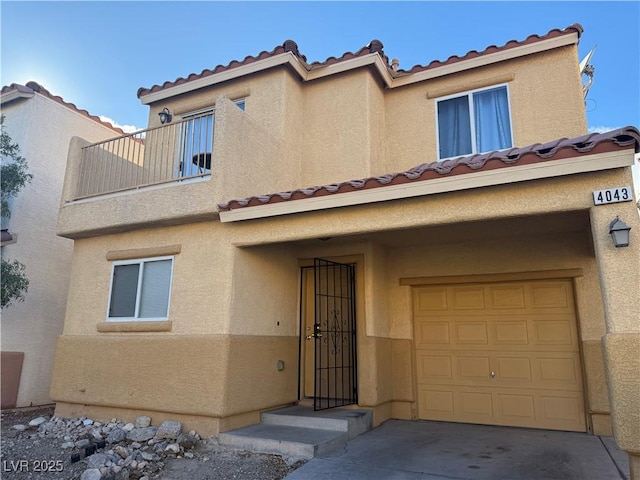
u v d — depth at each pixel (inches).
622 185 195.6
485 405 324.5
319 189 254.4
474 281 334.6
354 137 374.6
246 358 291.9
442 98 388.2
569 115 341.4
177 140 387.9
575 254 307.3
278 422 296.4
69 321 346.9
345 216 257.1
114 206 328.5
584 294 301.6
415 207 238.2
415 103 397.1
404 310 352.5
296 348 346.9
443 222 229.8
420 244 351.6
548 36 351.6
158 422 292.4
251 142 327.3
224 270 290.8
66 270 441.1
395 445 266.1
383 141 395.9
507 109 363.3
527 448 257.8
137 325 311.1
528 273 318.0
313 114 398.6
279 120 373.4
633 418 172.7
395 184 236.7
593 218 197.5
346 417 288.0
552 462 231.8
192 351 286.4
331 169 378.0
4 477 222.4
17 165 373.1
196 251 305.1
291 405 333.4
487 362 329.7
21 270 372.8
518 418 313.9
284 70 382.9
